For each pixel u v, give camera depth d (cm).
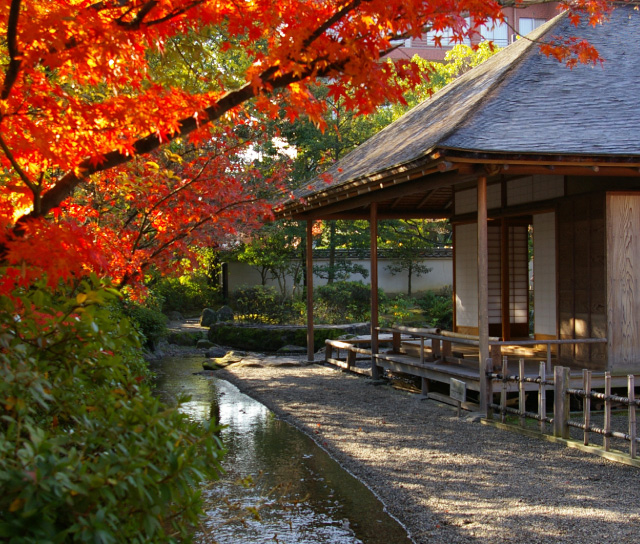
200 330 2130
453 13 358
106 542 187
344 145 2231
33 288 298
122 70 384
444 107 1112
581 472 562
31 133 337
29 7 323
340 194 1014
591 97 888
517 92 893
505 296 1195
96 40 320
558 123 806
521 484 535
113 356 288
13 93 333
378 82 347
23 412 216
